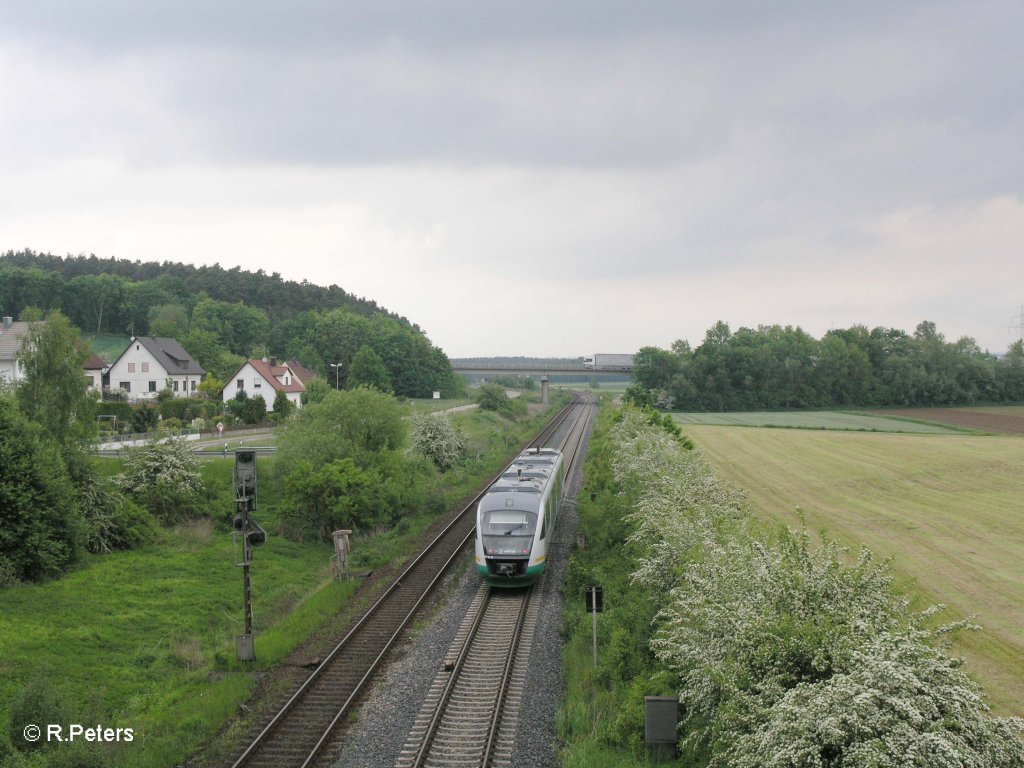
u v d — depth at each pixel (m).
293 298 190.75
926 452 60.66
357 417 37.31
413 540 30.33
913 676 8.74
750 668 10.63
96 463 29.75
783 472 51.78
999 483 45.72
